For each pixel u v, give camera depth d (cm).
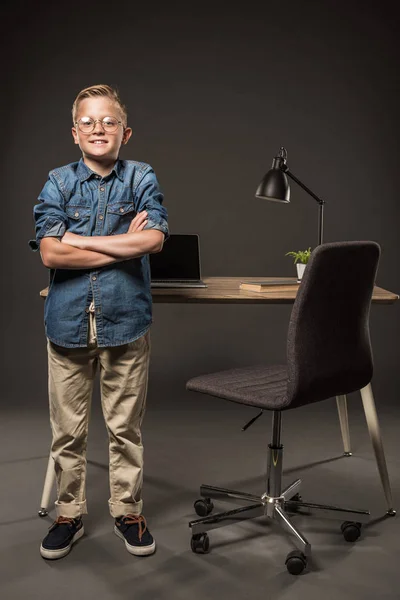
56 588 205
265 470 300
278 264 438
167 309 438
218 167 432
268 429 358
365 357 235
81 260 211
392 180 433
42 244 213
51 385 227
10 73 423
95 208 222
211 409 392
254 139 431
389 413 385
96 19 423
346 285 219
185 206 434
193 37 425
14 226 431
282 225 436
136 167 228
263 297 257
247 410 391
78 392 226
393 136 431
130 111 428
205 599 199
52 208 217
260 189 294
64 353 223
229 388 231
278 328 441
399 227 436
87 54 424
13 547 230
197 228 436
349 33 426
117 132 220
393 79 428
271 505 235
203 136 430
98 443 335
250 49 427
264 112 429
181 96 428
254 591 204
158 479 289
